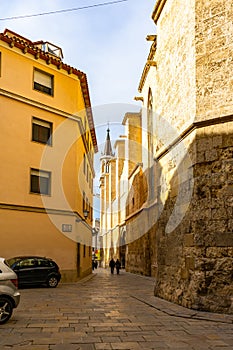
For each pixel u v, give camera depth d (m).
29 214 20.81
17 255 19.98
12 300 9.24
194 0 11.62
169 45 14.01
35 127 22.08
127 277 28.77
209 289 10.27
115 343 7.23
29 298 14.24
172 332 8.16
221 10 11.11
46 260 19.14
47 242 21.36
